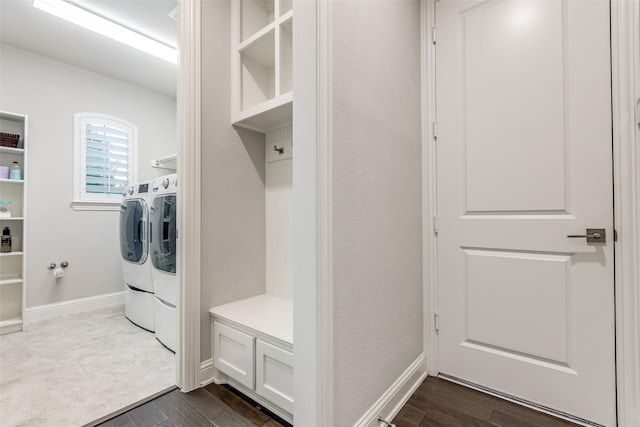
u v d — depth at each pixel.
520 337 1.50
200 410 1.49
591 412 1.33
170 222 2.20
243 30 1.98
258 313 1.73
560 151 1.41
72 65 3.16
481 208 1.62
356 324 1.21
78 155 3.19
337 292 1.11
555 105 1.42
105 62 3.12
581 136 1.36
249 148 2.04
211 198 1.80
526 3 1.50
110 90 3.43
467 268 1.66
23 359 2.06
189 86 1.69
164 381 1.77
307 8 1.11
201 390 1.67
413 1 1.75
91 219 3.27
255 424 1.39
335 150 1.11
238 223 1.96
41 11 2.38
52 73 3.04
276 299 2.00
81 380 1.78
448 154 1.72
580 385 1.35
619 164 1.27
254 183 2.07
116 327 2.70
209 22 1.81
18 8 2.33
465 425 1.35
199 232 1.73
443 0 1.75
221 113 1.87
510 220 1.53
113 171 3.44
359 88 1.26
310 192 1.08
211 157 1.81
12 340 2.40
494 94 1.58
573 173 1.38
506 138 1.54
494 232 1.58
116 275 3.44
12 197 2.80
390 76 1.49
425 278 1.79
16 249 2.81
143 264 2.62
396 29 1.56
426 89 1.79
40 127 2.97
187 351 1.66
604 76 1.31
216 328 1.75
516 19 1.52
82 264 3.20
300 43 1.12
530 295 1.48
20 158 2.84
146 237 2.58
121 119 3.50
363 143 1.28
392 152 1.50
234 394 1.63
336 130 1.12
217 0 1.87
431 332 1.77
